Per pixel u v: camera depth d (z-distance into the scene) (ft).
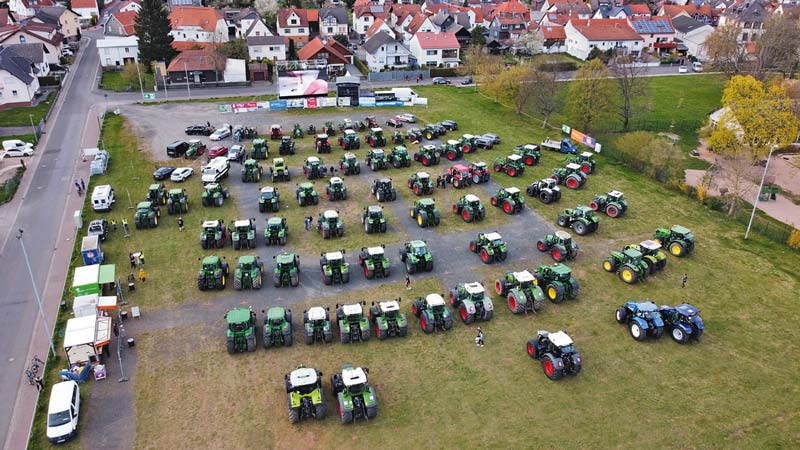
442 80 339.98
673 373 109.09
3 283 136.15
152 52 349.00
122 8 453.58
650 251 145.79
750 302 133.18
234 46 364.38
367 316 122.83
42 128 242.99
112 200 176.45
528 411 98.78
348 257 148.46
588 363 111.14
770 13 411.54
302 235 159.84
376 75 349.41
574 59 418.72
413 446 91.09
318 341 115.85
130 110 274.36
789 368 111.45
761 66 303.27
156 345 114.01
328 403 100.17
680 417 98.32
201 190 188.03
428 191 186.91
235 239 148.77
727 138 198.08
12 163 209.46
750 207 189.98
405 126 256.32
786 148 240.53
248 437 92.58
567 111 248.93
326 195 185.37
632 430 95.14
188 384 103.86
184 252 149.89
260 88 321.11
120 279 136.67
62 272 141.59
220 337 116.78
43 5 476.95
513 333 119.55
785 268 148.36
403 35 451.94
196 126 241.76
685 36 437.17
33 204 177.99
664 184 199.41
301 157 218.79
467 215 167.43
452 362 110.42
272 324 112.68
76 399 96.37
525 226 167.32
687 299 133.80
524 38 422.00
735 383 106.83
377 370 107.96
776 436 94.73
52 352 111.65
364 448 90.58
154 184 180.04
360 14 476.95
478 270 143.33
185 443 91.35
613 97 242.78
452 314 123.85
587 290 136.05
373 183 192.24
